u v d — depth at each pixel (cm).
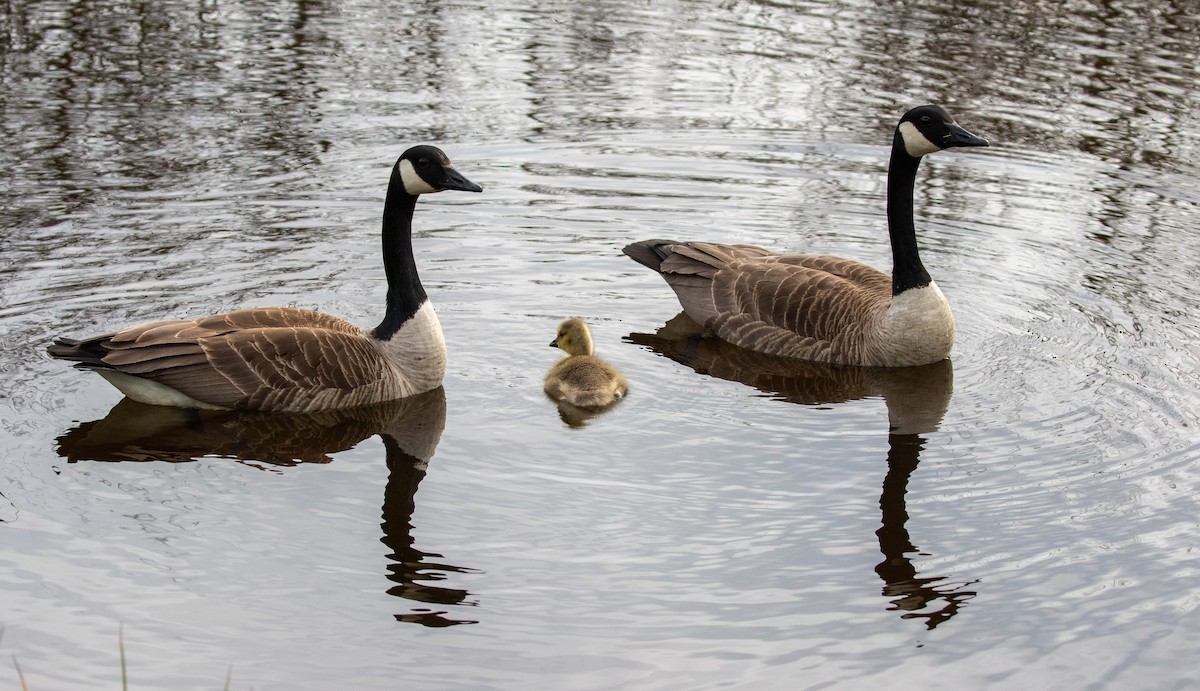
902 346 1464
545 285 1694
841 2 3055
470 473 1184
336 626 930
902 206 1476
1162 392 1362
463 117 2280
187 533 1055
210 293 1586
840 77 2517
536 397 1376
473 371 1441
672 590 988
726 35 2795
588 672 882
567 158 2125
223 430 1265
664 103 2381
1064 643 928
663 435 1280
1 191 1867
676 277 1638
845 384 1434
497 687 863
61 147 2047
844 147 2189
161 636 912
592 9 2994
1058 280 1702
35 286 1575
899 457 1227
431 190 1345
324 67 2517
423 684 864
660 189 2014
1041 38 2756
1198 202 1981
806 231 1875
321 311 1554
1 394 1310
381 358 1359
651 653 905
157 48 2572
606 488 1158
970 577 1013
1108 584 1003
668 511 1115
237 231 1788
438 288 1661
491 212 1917
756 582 1002
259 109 2267
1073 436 1265
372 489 1146
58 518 1070
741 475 1189
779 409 1354
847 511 1118
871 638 930
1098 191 2027
